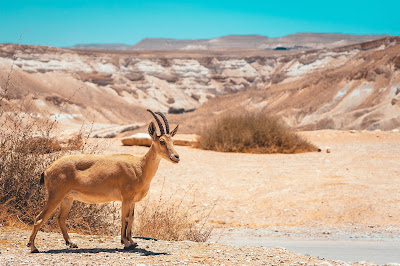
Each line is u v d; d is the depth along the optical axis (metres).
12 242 8.46
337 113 100.25
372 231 12.38
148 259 7.54
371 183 17.44
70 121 194.75
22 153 10.95
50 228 10.20
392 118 68.69
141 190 8.20
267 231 12.70
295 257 8.18
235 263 7.52
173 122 150.88
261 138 26.84
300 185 17.53
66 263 7.02
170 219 11.58
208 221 13.95
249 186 17.69
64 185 7.91
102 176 8.01
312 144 27.72
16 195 10.49
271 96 147.25
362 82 105.88
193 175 19.30
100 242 9.02
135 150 23.38
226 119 28.69
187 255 8.02
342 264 7.79
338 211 14.44
